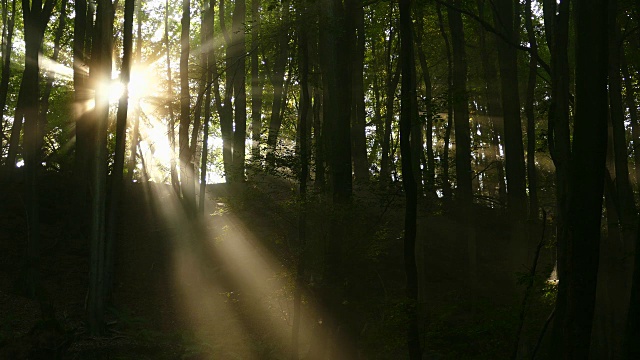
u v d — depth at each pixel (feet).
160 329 62.49
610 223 46.88
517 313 34.96
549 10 42.78
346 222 44.45
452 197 96.78
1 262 70.38
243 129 83.20
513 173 62.03
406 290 32.32
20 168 94.38
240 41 85.46
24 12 68.44
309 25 49.06
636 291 25.82
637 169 71.46
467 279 74.23
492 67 86.53
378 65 101.19
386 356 43.47
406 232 32.30
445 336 36.50
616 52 46.57
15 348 36.14
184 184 77.10
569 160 31.89
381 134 99.25
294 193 48.75
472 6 69.15
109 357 52.65
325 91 50.19
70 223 79.00
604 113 27.07
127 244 80.64
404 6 33.24
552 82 37.58
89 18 83.71
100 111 61.98
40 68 91.56
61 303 65.26
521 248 61.98
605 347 44.88
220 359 53.36
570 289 27.40
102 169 61.21
